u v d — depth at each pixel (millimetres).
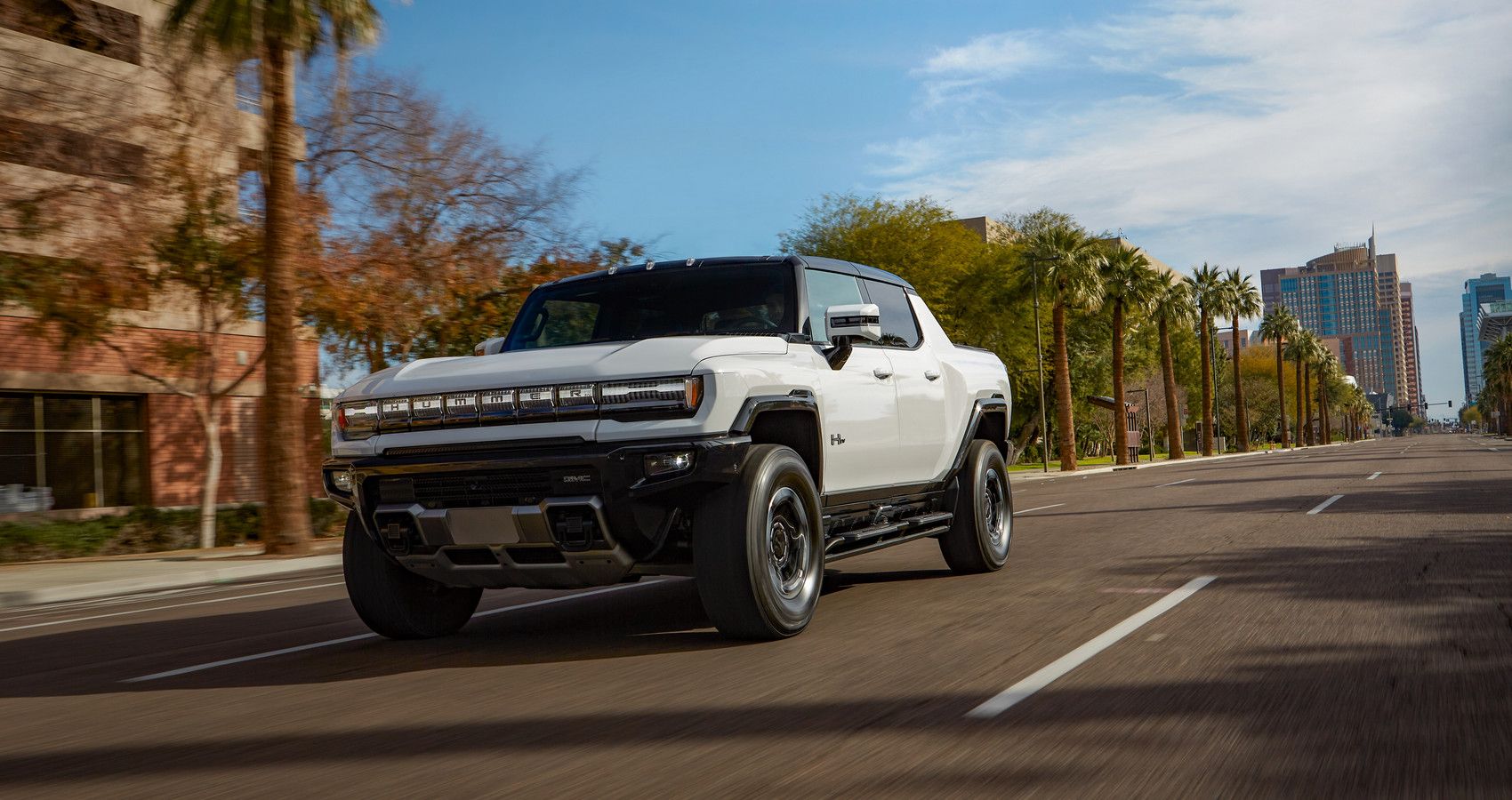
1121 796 3201
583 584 5879
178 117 19781
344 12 16609
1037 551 9781
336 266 20906
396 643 6473
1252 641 5430
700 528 5594
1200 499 16484
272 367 16719
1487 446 61875
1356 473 24344
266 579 14133
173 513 20500
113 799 3473
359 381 6191
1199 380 99562
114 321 20141
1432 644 5250
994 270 50625
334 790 3484
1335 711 4098
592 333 6879
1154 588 7262
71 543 18375
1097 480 31703
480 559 5773
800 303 6605
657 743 3910
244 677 5531
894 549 10633
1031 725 3990
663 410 5453
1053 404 59469
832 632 6016
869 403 6789
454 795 3389
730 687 4766
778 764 3607
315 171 21391
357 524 6281
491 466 5496
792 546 5984
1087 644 5449
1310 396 146625
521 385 5582
